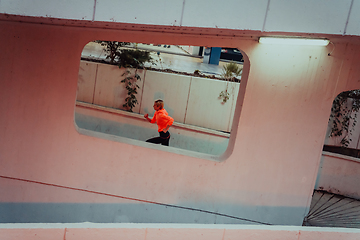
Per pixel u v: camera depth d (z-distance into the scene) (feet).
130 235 9.93
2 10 10.00
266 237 10.51
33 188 19.56
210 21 10.41
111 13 10.28
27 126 18.74
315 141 17.46
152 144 19.43
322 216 21.09
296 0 10.26
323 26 10.41
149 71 29.04
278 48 16.53
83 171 19.11
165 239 10.21
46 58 17.72
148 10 10.26
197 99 29.27
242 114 17.47
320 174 25.53
